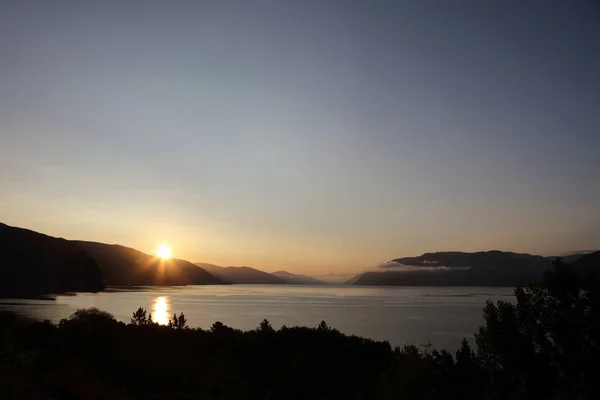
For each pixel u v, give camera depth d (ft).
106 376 90.74
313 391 89.35
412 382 62.08
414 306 509.35
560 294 61.21
